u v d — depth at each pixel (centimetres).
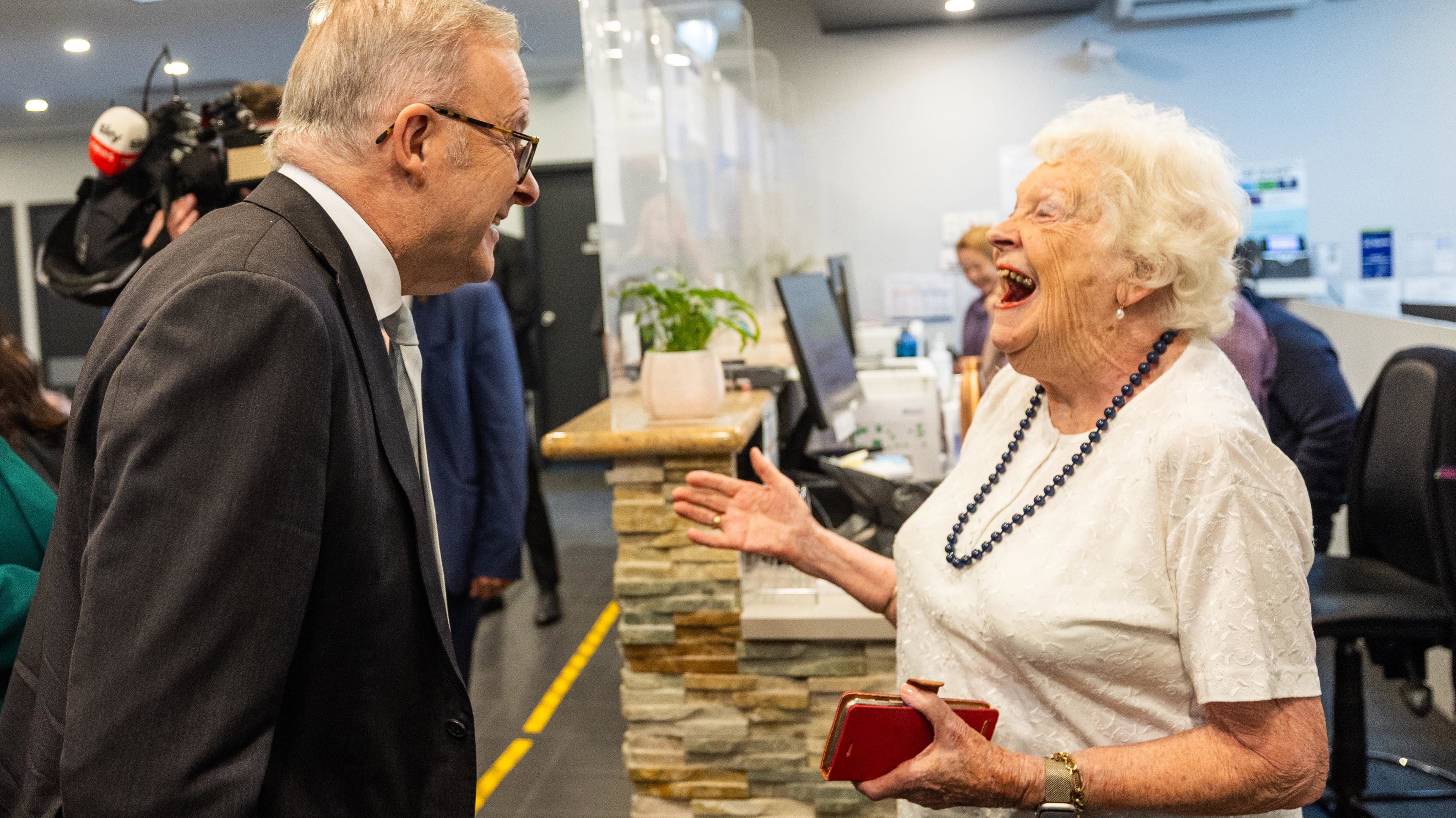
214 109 193
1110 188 100
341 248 89
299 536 78
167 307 76
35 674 92
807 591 192
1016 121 649
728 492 137
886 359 420
